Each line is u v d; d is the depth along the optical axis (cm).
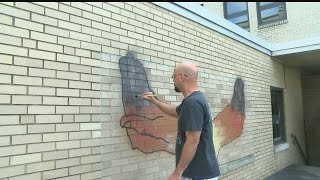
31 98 277
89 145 325
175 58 457
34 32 283
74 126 311
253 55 729
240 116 634
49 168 287
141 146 388
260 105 739
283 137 915
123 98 368
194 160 291
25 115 271
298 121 1033
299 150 1002
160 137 417
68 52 311
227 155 576
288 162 902
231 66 616
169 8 454
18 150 265
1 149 254
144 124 395
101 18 349
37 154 278
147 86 404
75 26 320
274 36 1162
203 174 289
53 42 298
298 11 1113
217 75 563
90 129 327
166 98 432
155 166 407
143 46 404
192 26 505
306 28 1093
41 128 283
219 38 583
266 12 1211
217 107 554
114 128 354
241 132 633
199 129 280
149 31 416
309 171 812
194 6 509
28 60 277
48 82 291
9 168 258
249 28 1235
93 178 326
